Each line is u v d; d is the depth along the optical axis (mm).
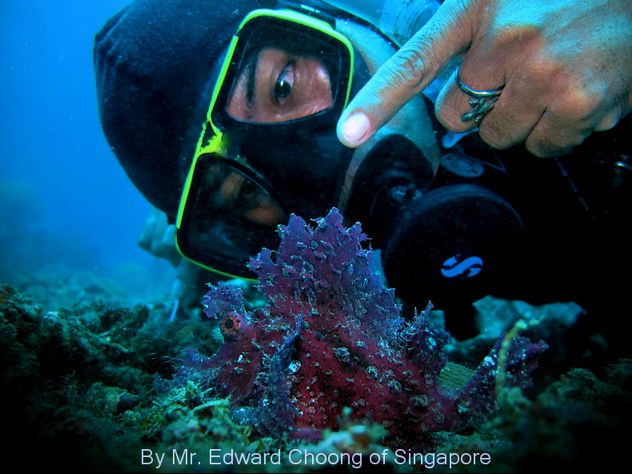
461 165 251
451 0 174
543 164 242
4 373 191
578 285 277
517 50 169
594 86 166
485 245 219
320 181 240
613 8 164
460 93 186
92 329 323
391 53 254
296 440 146
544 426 111
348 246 170
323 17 254
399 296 236
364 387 155
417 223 211
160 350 290
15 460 138
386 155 231
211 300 175
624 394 146
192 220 249
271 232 263
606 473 102
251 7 271
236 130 233
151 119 272
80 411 177
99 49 289
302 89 242
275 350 162
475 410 151
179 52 265
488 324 479
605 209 245
